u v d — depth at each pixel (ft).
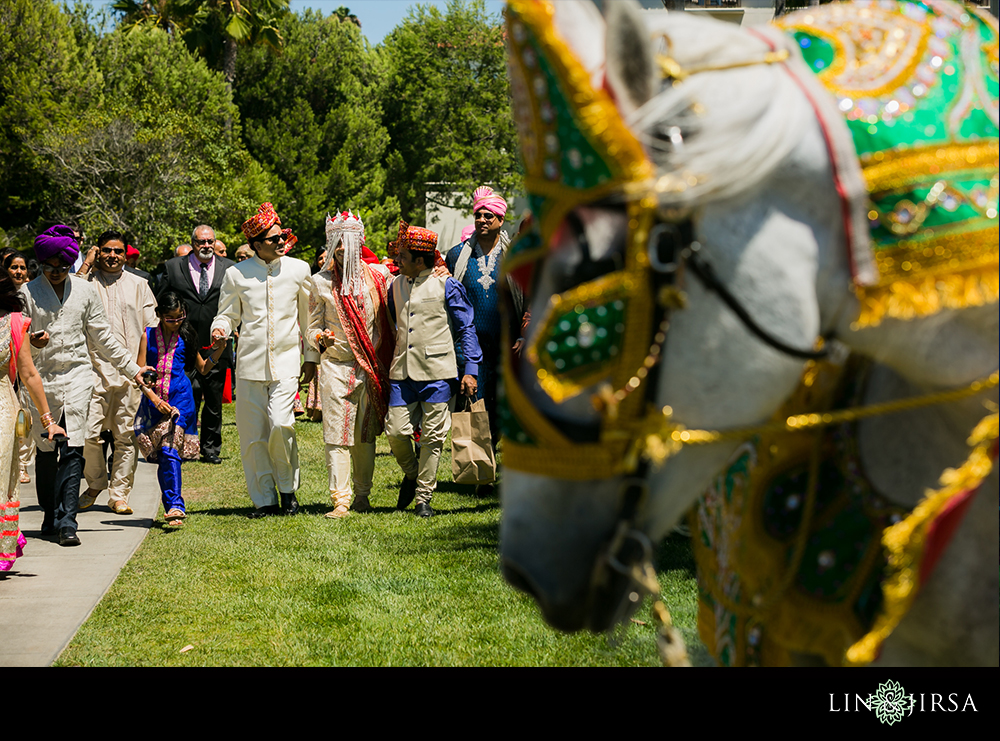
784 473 6.77
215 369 36.17
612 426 5.37
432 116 153.38
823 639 6.41
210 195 101.81
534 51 5.33
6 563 19.33
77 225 95.35
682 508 5.97
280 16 131.54
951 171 5.63
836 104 5.73
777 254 5.45
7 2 103.14
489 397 27.35
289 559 20.80
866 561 6.20
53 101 102.78
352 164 138.41
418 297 24.93
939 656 6.42
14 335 19.40
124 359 24.07
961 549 6.12
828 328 5.97
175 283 36.45
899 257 5.60
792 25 6.36
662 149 5.24
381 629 15.97
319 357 27.84
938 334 5.82
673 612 15.62
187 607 17.43
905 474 6.24
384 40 171.42
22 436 19.63
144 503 27.78
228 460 36.73
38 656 14.82
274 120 129.80
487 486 28.17
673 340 5.41
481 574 19.17
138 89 111.65
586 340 5.27
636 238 5.17
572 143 5.24
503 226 26.89
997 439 5.83
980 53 6.08
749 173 5.27
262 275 25.50
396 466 35.01
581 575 5.69
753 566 6.91
